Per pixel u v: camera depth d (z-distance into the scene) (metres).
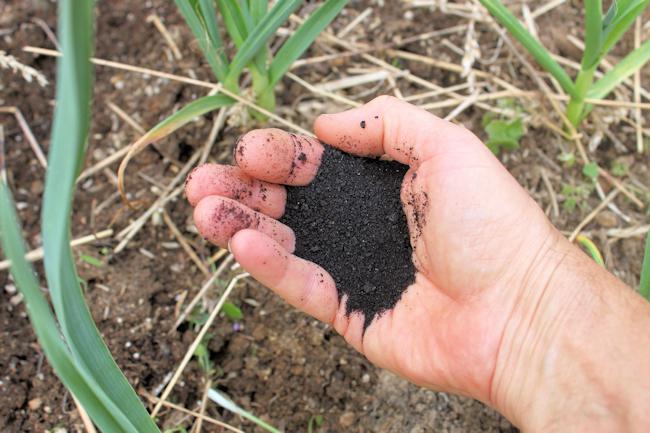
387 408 0.33
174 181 0.37
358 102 0.40
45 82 0.32
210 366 0.34
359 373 0.33
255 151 0.29
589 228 0.37
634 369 0.24
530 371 0.26
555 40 0.41
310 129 0.39
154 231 0.36
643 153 0.39
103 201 0.37
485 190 0.27
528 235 0.27
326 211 0.31
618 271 0.36
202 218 0.28
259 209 0.30
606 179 0.38
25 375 0.33
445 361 0.28
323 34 0.41
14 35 0.41
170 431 0.31
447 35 0.41
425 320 0.29
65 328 0.21
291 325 0.34
